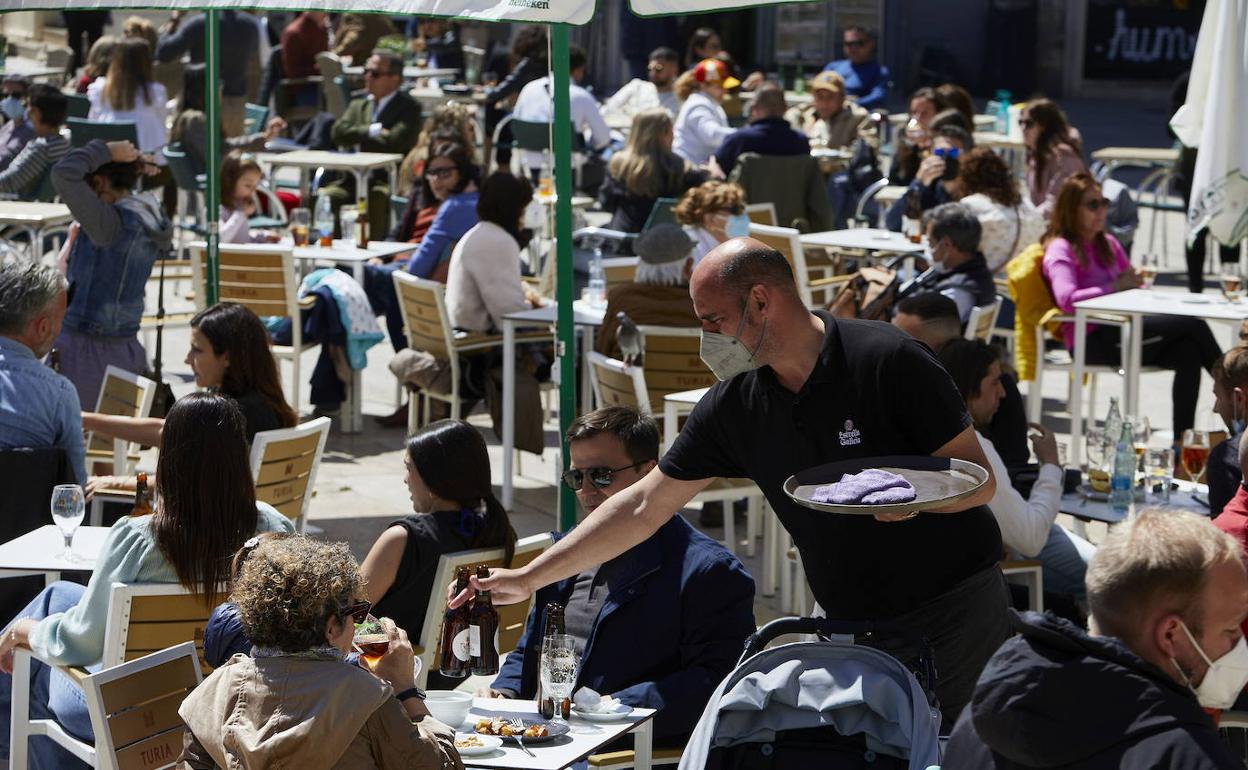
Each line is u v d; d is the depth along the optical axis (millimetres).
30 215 19641
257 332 11500
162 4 10078
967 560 7285
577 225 25266
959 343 10969
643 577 8125
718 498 12852
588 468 8445
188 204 27750
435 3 9172
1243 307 15633
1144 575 4949
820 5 50000
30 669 8812
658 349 14375
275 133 28797
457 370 16203
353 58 38156
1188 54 50531
